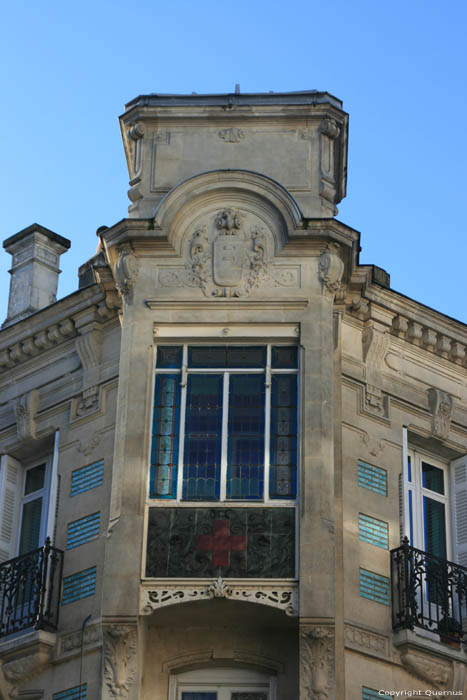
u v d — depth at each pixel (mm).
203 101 23000
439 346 24031
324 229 21750
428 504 23516
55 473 22781
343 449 22000
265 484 20547
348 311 22984
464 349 24266
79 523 22062
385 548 21797
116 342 23062
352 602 20953
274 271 21719
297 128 22859
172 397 21234
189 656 20344
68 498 22438
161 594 19750
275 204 21938
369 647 20797
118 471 20625
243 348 21516
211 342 21547
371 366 23062
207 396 21234
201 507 20375
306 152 22703
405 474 22641
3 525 23484
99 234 22328
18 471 24031
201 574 19891
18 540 23469
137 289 21766
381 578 21484
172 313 21594
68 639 21141
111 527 20203
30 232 26250
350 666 20422
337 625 20406
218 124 22938
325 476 20406
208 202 22125
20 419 23734
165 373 21406
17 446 23781
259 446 20844
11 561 22031
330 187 22484
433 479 23812
